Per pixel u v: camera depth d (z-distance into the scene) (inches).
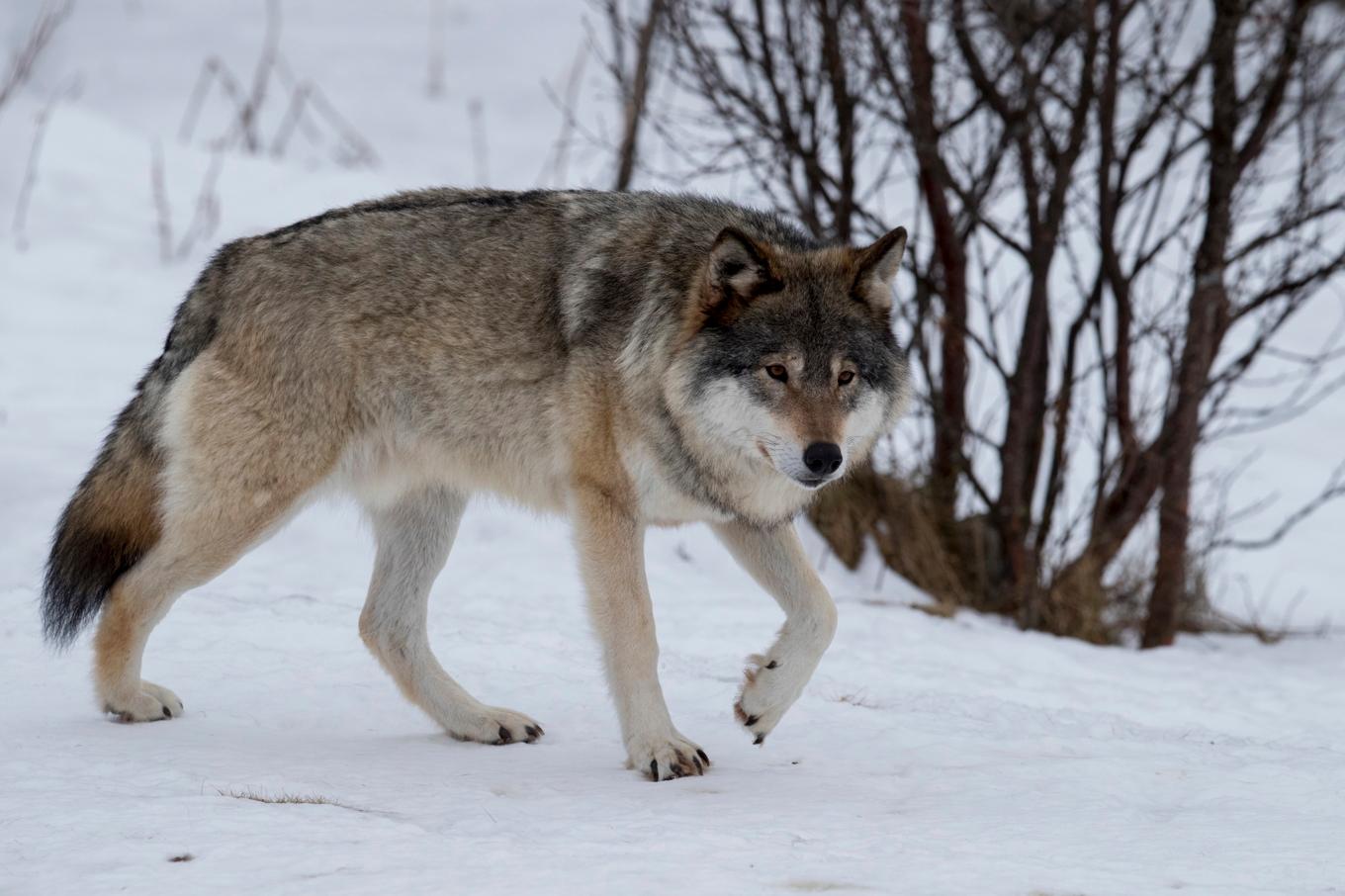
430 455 452.4
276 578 652.1
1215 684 634.8
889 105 810.8
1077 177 808.3
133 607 432.5
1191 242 1123.3
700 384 411.5
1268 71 768.9
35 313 974.4
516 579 682.8
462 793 359.9
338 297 440.1
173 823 310.5
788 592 423.2
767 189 792.9
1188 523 738.2
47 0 1712.6
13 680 472.1
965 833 329.7
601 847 305.1
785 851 307.7
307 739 428.1
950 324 769.6
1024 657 653.9
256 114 1444.4
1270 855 310.0
